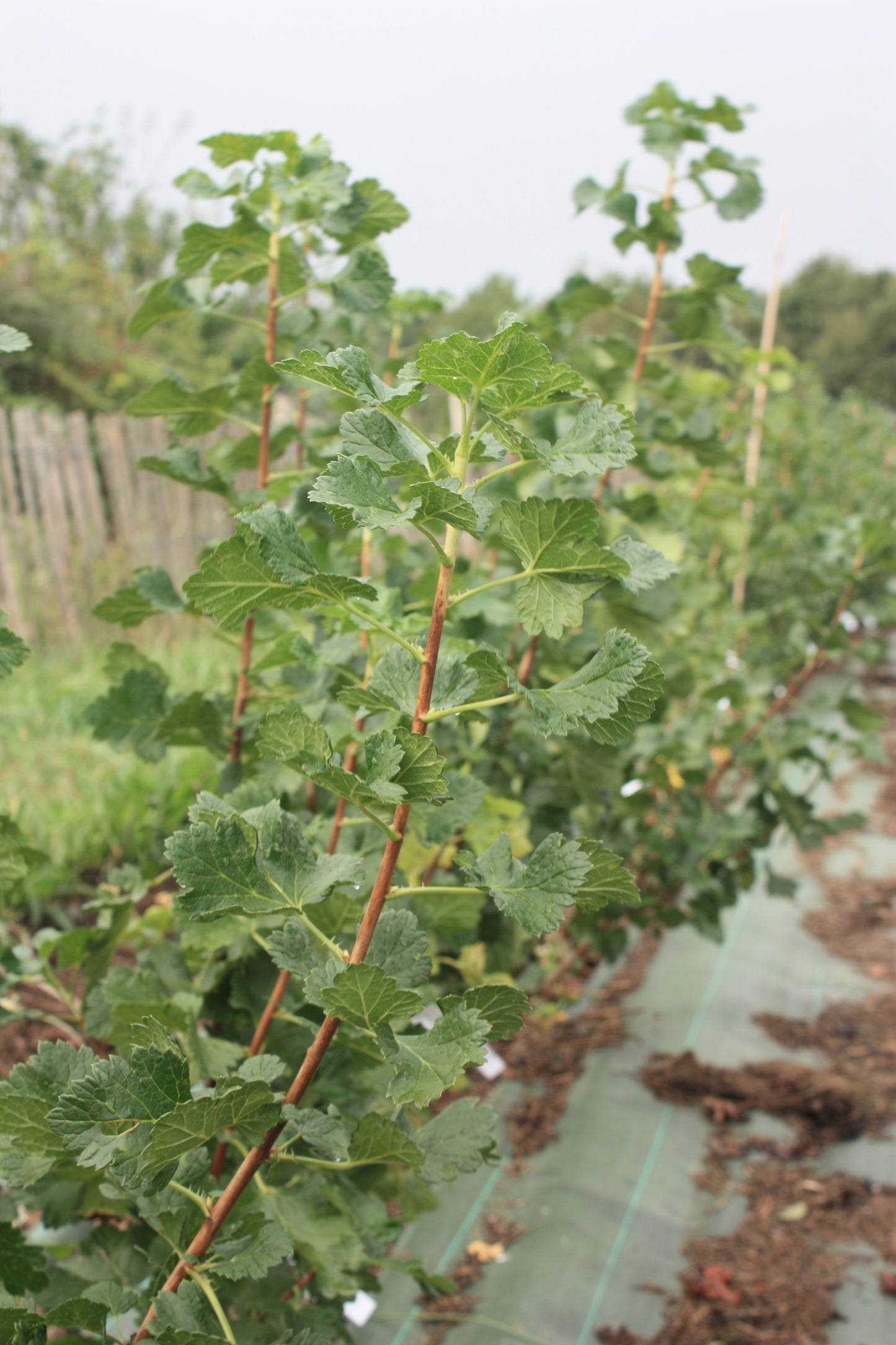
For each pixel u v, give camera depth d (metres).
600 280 2.77
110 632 7.20
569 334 3.05
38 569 6.77
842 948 4.42
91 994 1.62
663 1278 2.55
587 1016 3.78
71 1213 1.63
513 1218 2.75
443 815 1.32
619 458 0.92
